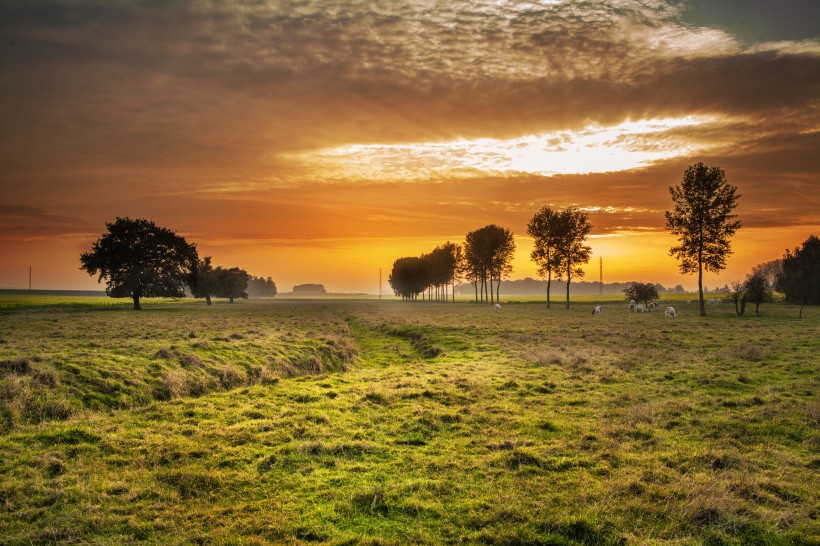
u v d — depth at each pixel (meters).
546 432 13.51
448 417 14.84
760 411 14.83
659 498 9.30
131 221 92.06
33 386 14.97
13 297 149.25
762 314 65.38
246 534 8.22
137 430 13.40
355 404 16.50
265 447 12.33
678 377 20.62
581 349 29.97
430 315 70.62
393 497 9.48
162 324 46.44
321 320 57.34
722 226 65.94
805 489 9.55
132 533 8.19
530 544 7.88
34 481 9.89
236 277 157.62
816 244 99.00
